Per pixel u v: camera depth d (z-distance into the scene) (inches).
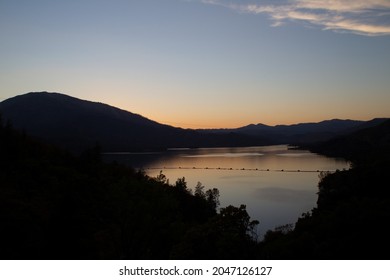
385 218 1646.2
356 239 1565.0
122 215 1813.5
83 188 2463.1
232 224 1424.7
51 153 4252.0
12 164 3282.5
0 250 1519.4
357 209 1859.0
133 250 1774.1
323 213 2292.1
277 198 6259.8
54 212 1705.2
